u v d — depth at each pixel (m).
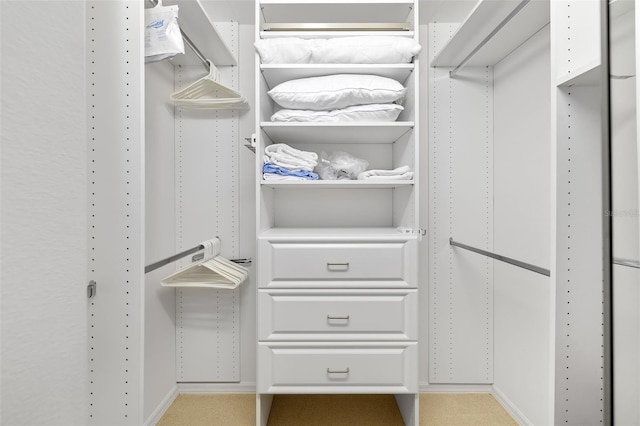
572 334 0.95
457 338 2.00
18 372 0.32
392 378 1.50
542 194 1.55
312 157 1.66
